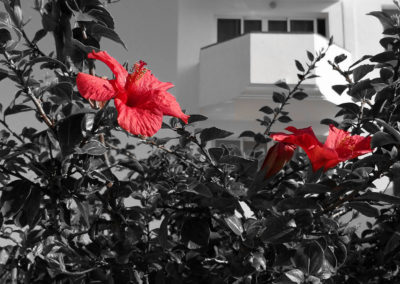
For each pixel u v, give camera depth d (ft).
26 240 4.84
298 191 3.52
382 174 3.90
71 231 5.89
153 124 3.65
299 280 4.25
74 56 4.37
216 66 22.85
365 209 3.46
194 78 24.49
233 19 26.02
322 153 3.47
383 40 6.15
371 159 3.59
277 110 8.36
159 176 6.51
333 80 21.89
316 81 21.08
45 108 4.67
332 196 3.62
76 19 3.88
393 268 6.31
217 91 22.56
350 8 25.29
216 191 4.15
